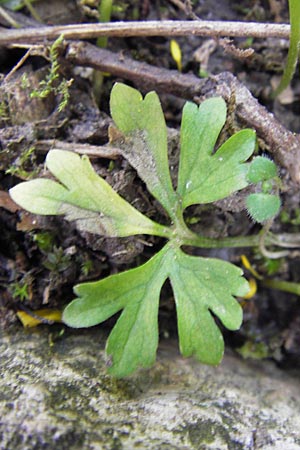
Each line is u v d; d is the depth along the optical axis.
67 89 0.13
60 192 0.11
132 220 0.11
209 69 0.14
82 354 0.12
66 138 0.13
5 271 0.12
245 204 0.12
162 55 0.15
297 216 0.14
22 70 0.13
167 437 0.10
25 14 0.14
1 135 0.12
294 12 0.12
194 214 0.13
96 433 0.10
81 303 0.11
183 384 0.12
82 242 0.12
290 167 0.12
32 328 0.12
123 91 0.11
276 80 0.15
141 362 0.11
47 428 0.10
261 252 0.14
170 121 0.14
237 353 0.14
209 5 0.15
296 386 0.13
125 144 0.12
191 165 0.12
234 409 0.11
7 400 0.10
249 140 0.11
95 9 0.14
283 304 0.15
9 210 0.12
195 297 0.11
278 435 0.11
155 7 0.15
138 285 0.11
